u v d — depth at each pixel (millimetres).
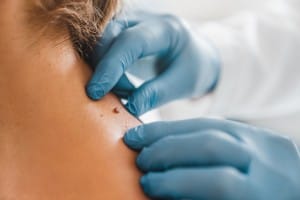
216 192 462
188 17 1015
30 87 433
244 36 858
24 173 433
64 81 450
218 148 478
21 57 427
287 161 501
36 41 431
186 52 681
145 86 592
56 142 439
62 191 431
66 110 447
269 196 482
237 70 819
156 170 480
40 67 436
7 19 418
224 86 811
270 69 823
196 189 464
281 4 946
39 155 436
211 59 760
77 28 468
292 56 827
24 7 423
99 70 508
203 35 859
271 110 830
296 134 854
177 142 479
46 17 437
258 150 501
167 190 464
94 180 438
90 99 466
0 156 434
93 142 450
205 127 505
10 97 430
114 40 559
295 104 825
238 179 467
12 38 422
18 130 435
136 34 578
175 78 665
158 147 479
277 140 513
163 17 685
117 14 540
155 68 686
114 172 449
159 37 627
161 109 794
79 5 465
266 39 849
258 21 889
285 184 489
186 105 805
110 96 495
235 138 501
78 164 439
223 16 1038
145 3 879
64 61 453
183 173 468
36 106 436
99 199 432
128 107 523
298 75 819
